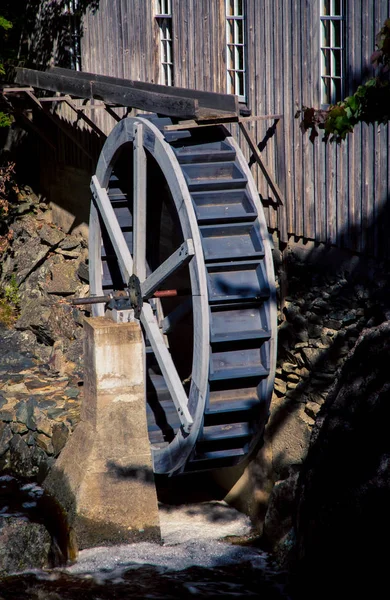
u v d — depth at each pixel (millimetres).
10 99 24672
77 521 14086
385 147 12289
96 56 21016
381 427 11086
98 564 13867
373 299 12828
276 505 13953
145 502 14406
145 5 18453
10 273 24750
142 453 14422
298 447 14406
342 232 13289
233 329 13984
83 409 14922
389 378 11219
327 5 13211
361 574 10766
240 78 15648
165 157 14555
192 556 14062
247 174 14477
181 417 14367
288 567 12992
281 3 14180
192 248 13695
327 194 13547
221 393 14141
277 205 14898
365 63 12453
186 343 18219
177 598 12742
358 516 10969
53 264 23609
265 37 14664
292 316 14531
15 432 17484
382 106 9562
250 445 14516
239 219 14164
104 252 18578
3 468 17250
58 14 22844
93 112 21531
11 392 18609
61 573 13641
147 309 15602
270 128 14773
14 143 27125
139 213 15789
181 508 16141
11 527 14047
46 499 15078
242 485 15867
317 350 13961
